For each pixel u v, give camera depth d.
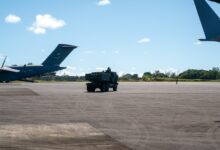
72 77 181.62
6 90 48.75
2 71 73.62
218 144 10.46
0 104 25.39
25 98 31.69
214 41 28.69
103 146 10.18
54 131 12.98
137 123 15.29
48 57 80.00
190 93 41.88
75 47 81.31
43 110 21.06
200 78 195.75
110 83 47.69
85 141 10.98
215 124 14.91
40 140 11.14
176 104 25.66
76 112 19.91
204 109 21.80
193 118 17.02
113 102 27.41
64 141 10.96
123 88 60.59
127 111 20.56
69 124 14.92
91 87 45.72
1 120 16.27
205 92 44.50
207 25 28.92
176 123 15.28
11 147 9.97
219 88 60.00
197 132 12.74
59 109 21.67
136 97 33.62
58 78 179.25
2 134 12.27
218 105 24.83
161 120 16.28
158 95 37.34
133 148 9.88
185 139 11.32
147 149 9.73
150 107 23.17
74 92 43.66
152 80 187.50
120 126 14.34
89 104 25.47
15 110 20.98
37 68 78.62
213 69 198.12
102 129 13.52
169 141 10.98
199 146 10.15
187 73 198.38
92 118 17.09
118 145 10.34
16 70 72.38
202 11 29.09
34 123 15.26
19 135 12.06
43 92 43.16
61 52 80.62
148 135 12.12
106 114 18.81
